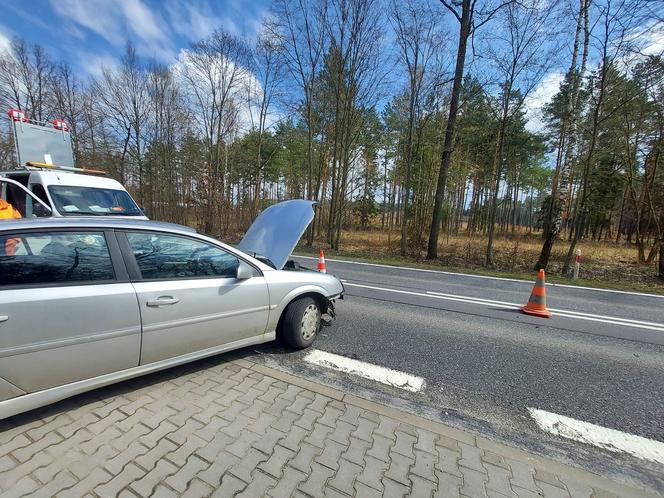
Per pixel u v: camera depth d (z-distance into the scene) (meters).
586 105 11.96
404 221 14.52
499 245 18.70
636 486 2.01
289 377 3.09
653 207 13.84
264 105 20.48
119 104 25.14
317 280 3.85
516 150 23.89
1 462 1.90
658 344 4.47
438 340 4.27
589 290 8.09
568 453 2.29
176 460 1.99
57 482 1.79
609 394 3.12
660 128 11.62
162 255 2.71
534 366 3.65
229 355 3.48
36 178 6.71
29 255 2.11
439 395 2.96
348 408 2.64
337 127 15.50
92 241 2.38
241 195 26.34
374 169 30.03
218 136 21.81
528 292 7.58
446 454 2.18
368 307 5.67
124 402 2.55
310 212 4.48
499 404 2.87
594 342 4.46
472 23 11.87
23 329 1.99
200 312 2.81
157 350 2.61
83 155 25.12
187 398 2.65
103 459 1.97
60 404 2.48
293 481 1.88
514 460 2.17
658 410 2.88
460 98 14.83
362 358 3.62
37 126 7.98
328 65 15.23
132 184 28.48
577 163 15.86
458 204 32.44
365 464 2.04
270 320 3.39
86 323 2.22
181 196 27.42
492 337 4.48
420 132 17.02
